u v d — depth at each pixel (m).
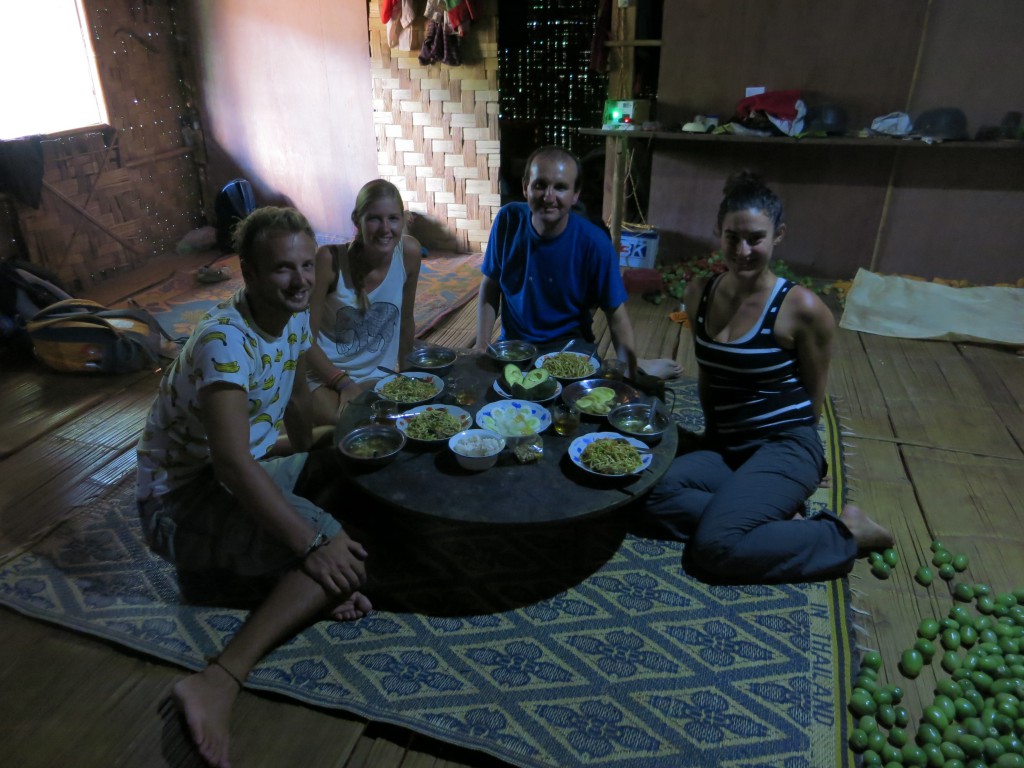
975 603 2.16
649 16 5.16
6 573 2.23
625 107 4.96
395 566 2.28
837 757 1.68
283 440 2.55
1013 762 1.62
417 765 1.68
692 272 5.09
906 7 4.48
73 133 4.83
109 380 3.63
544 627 2.04
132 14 5.25
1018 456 2.95
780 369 2.33
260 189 6.17
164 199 5.76
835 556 2.20
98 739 1.73
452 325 4.36
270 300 1.83
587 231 2.74
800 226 5.24
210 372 1.77
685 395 3.42
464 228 5.82
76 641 2.00
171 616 2.07
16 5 4.48
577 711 1.78
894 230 5.04
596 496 1.96
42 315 3.69
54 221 4.79
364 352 2.90
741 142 5.09
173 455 1.99
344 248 2.71
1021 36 4.31
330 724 1.77
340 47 5.51
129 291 4.96
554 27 6.80
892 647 2.03
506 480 2.03
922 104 4.67
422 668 1.90
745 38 4.84
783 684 1.86
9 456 2.92
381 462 2.05
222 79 5.81
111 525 2.47
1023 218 4.73
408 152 5.71
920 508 2.62
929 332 4.17
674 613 2.10
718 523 2.18
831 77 4.78
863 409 3.35
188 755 1.70
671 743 1.70
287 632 1.91
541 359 2.68
